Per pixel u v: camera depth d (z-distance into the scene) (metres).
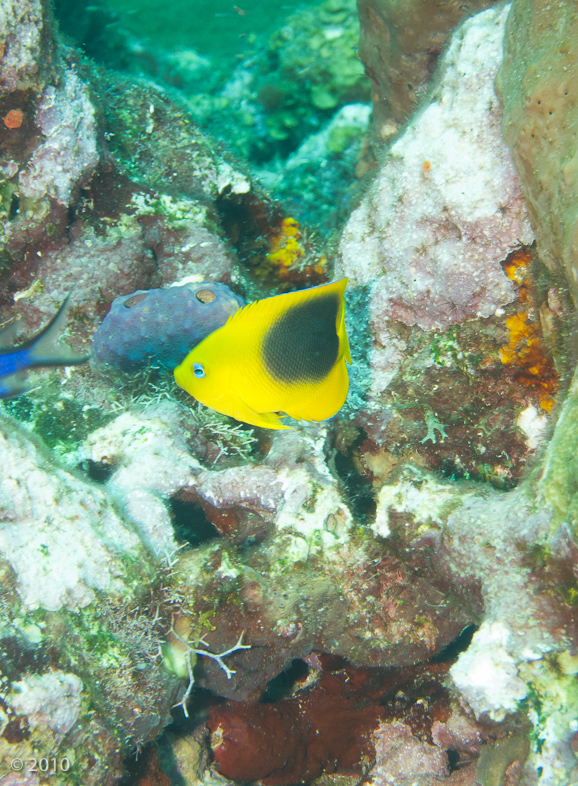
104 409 0.61
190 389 0.44
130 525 0.52
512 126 0.51
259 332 0.43
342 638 0.53
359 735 0.59
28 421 0.60
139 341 0.59
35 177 0.60
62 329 0.62
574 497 0.46
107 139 0.75
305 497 0.55
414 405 0.60
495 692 0.46
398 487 0.55
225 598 0.52
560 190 0.48
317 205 1.09
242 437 0.62
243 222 0.83
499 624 0.47
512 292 0.55
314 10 1.06
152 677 0.49
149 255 0.67
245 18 1.07
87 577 0.48
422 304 0.58
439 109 0.56
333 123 1.11
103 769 0.46
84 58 0.79
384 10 0.67
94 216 0.64
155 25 1.06
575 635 0.46
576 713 0.45
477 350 0.57
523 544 0.48
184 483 0.57
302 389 0.44
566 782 0.44
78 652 0.47
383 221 0.59
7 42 0.56
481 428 0.59
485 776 0.48
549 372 0.56
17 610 0.46
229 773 0.58
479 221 0.54
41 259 0.62
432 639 0.53
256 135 1.15
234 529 0.58
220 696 0.57
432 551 0.52
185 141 0.80
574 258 0.47
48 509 0.49
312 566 0.54
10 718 0.44
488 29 0.55
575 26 0.47
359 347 0.61
